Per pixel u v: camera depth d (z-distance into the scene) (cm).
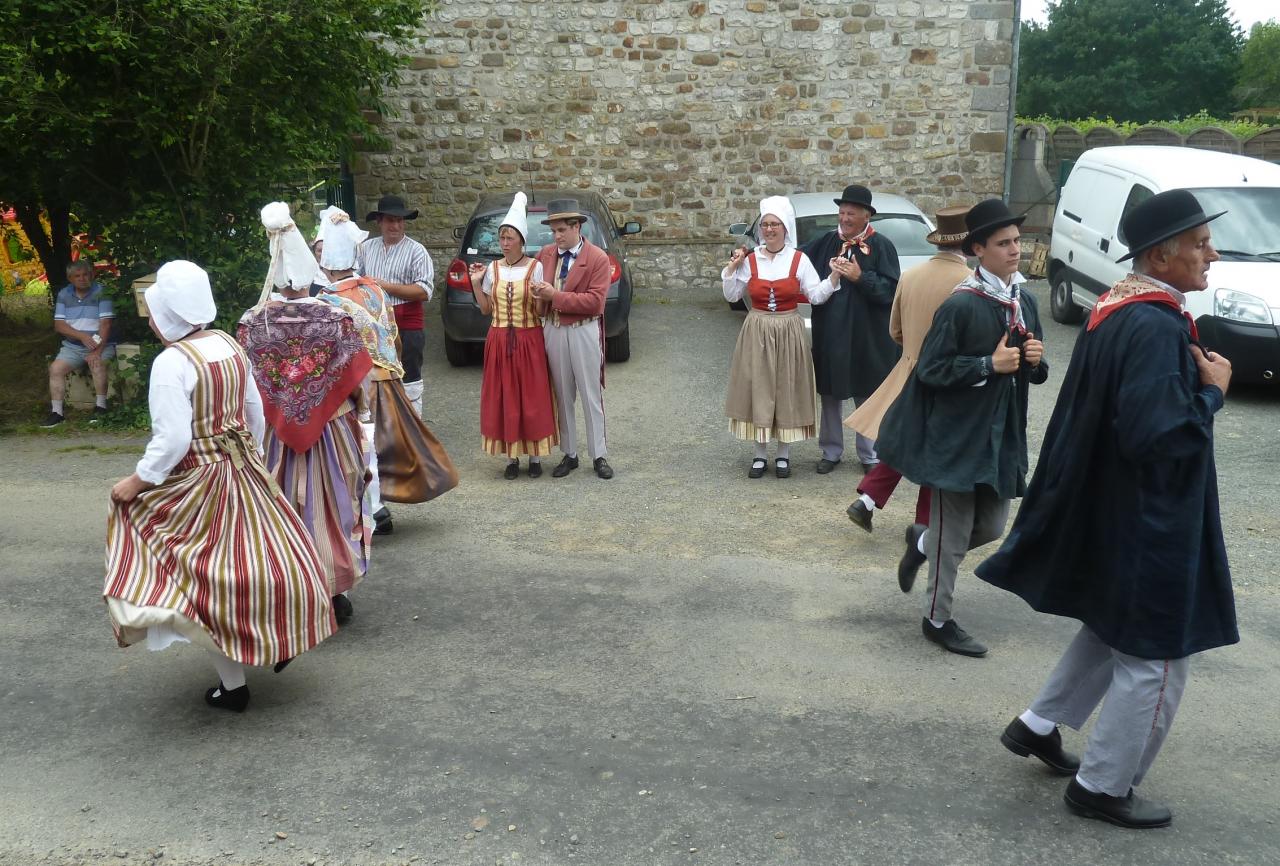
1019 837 322
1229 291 848
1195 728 387
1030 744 350
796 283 658
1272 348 824
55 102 755
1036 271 1476
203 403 369
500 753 372
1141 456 297
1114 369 308
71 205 864
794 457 741
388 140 1377
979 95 1362
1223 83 6212
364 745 379
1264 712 398
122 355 833
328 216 540
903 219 1046
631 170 1391
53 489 673
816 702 406
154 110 769
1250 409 838
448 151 1382
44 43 739
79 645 460
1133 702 313
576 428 755
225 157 840
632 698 410
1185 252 303
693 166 1388
